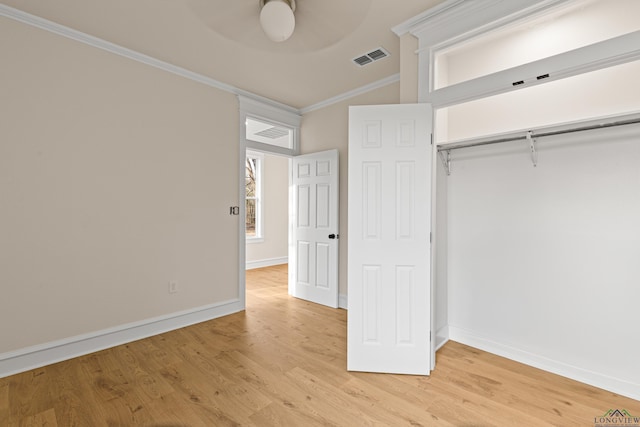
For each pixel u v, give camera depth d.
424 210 2.22
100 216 2.65
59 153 2.44
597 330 2.06
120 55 2.75
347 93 3.74
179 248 3.15
